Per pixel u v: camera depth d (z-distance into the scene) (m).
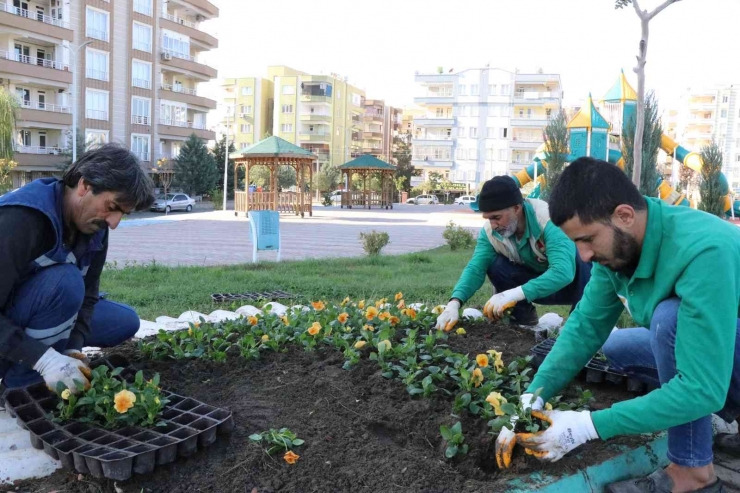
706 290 1.92
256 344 3.34
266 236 10.18
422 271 9.56
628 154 12.15
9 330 2.36
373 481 2.08
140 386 2.46
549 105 63.41
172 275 8.30
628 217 1.97
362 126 85.25
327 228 22.27
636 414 1.99
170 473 2.11
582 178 1.99
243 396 2.72
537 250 3.84
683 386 1.93
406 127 102.75
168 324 4.61
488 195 3.67
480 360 2.88
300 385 2.83
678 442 2.16
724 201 13.46
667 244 2.04
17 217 2.30
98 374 2.41
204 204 45.44
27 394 2.53
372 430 2.50
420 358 3.17
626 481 2.22
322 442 2.31
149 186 2.39
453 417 2.48
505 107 64.62
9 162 29.58
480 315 4.42
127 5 40.81
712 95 75.62
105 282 7.52
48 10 36.88
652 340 2.14
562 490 2.12
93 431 2.26
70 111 37.62
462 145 66.38
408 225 24.77
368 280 8.02
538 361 3.13
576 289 4.07
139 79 42.41
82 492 2.03
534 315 4.31
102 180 2.26
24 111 34.44
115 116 40.78
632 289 2.21
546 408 2.35
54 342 2.61
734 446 2.67
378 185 60.91
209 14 49.97
